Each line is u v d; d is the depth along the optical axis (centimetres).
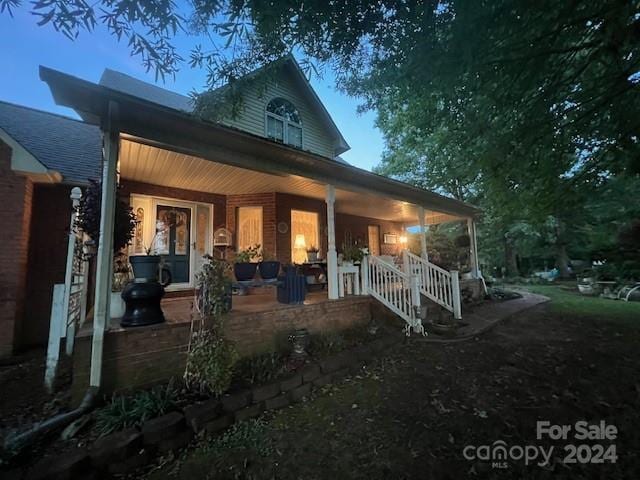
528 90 357
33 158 491
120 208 380
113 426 230
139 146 377
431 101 393
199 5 212
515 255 1712
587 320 610
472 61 285
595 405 275
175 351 311
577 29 296
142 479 204
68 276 366
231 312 368
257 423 267
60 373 346
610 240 950
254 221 690
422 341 484
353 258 580
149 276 320
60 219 546
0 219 468
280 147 413
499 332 535
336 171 522
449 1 237
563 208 554
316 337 430
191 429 243
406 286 539
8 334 457
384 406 290
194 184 584
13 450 196
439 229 1659
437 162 629
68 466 189
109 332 276
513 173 479
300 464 213
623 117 374
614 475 191
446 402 293
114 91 272
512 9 246
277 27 240
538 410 271
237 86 306
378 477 197
